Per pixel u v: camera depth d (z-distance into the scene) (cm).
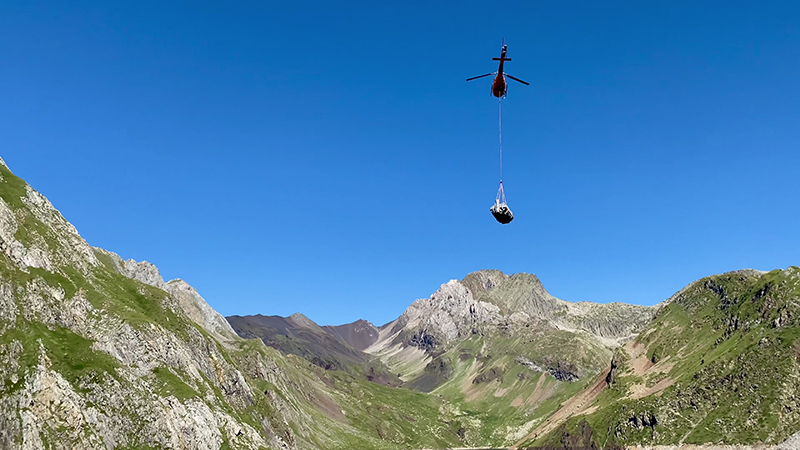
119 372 14700
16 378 12050
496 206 7094
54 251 17512
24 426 11338
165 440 14300
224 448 16462
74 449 11894
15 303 14050
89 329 15988
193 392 16662
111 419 13462
